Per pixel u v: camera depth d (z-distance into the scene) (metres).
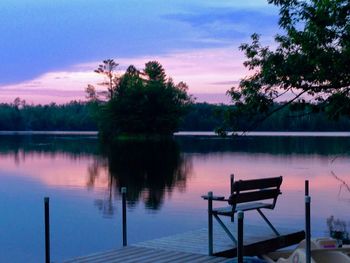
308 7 11.02
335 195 21.05
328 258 8.37
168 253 9.16
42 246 12.98
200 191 23.16
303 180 26.59
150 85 90.94
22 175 31.23
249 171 31.98
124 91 91.50
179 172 32.19
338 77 10.58
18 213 17.78
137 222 15.80
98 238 13.73
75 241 13.45
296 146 60.81
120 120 89.94
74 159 44.62
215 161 40.56
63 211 18.06
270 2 11.55
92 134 138.00
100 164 39.12
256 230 11.17
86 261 8.67
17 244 13.18
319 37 10.64
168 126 90.94
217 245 9.70
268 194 10.33
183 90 94.19
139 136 90.25
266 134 118.69
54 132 170.88
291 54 11.47
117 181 27.66
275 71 11.54
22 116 171.62
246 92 12.02
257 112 12.14
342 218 15.86
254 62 12.12
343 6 10.27
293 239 10.86
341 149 52.94
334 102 10.73
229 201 9.49
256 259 8.68
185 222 15.66
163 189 23.97
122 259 8.78
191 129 144.50
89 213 17.55
